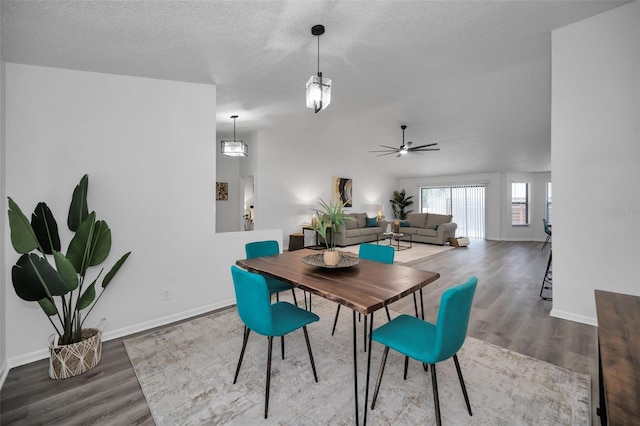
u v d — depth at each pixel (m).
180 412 1.56
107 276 2.10
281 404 1.62
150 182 2.64
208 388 1.76
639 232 2.29
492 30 2.38
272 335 1.56
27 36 1.87
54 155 2.21
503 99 4.41
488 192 8.63
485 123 5.43
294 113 4.64
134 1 1.70
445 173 9.08
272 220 6.54
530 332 2.45
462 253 6.40
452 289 1.29
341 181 8.04
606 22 2.32
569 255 2.62
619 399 0.66
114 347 2.27
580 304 2.58
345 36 2.31
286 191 6.78
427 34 2.37
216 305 3.06
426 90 3.80
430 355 1.34
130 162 2.54
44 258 1.78
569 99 2.52
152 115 2.66
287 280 1.78
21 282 1.71
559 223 2.64
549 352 2.13
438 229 7.70
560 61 2.53
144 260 2.61
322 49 2.51
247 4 1.84
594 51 2.38
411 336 1.54
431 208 9.82
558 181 2.62
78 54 2.13
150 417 1.53
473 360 2.04
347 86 3.54
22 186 2.09
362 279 1.77
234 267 1.66
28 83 2.12
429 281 1.77
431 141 6.62
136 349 2.23
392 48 2.57
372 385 1.78
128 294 2.53
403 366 1.99
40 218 1.93
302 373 1.91
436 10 2.05
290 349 2.22
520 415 1.51
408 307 3.12
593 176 2.46
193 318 2.83
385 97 4.00
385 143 7.24
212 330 2.55
